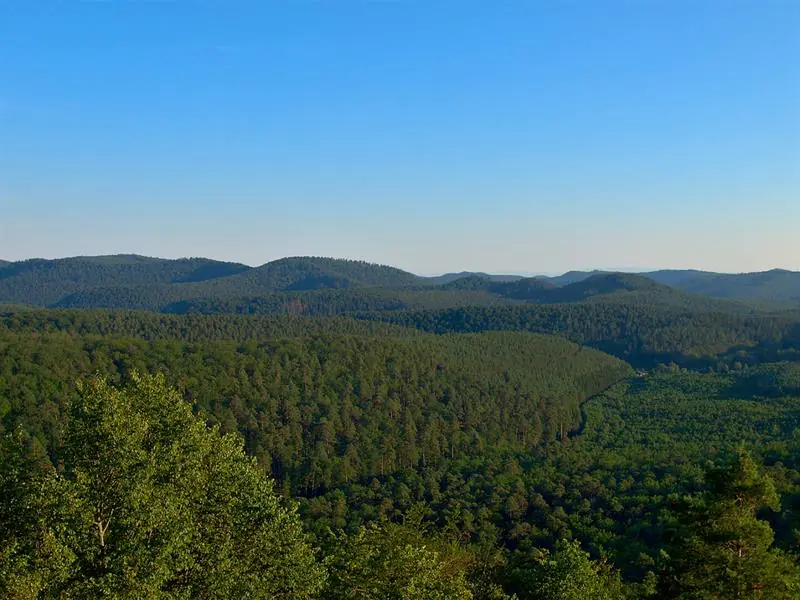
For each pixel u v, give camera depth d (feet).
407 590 91.20
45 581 69.67
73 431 83.76
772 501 96.02
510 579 176.45
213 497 88.99
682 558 100.63
